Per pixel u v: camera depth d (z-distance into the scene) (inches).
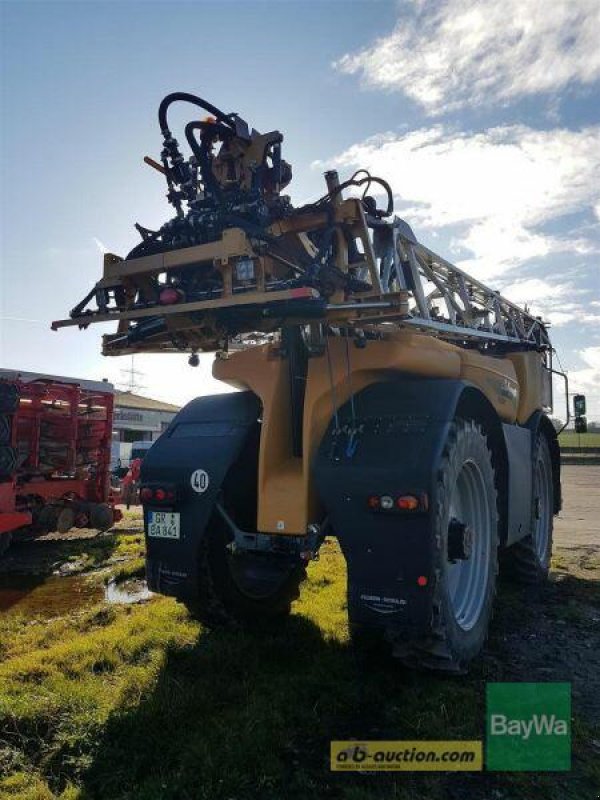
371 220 138.4
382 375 141.5
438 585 115.9
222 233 121.5
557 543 305.6
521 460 187.0
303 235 134.8
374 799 90.6
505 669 137.6
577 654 147.1
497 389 185.0
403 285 147.3
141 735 106.9
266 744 102.4
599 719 114.7
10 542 323.3
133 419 1435.8
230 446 142.6
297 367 146.9
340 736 108.3
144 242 134.4
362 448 123.6
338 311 126.5
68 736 106.3
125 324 154.3
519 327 235.3
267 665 137.1
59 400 341.1
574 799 92.2
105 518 346.6
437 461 116.7
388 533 115.9
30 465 321.4
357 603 117.0
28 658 141.3
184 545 141.2
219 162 144.8
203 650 141.7
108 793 92.8
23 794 91.2
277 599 165.3
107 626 173.6
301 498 135.0
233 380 154.0
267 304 123.8
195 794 91.5
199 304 121.4
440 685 125.5
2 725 109.2
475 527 149.0
